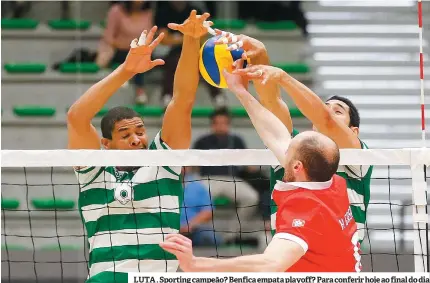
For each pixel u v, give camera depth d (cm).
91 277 941
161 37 922
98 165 909
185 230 1728
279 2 2267
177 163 913
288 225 734
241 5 2262
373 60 2242
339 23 2309
